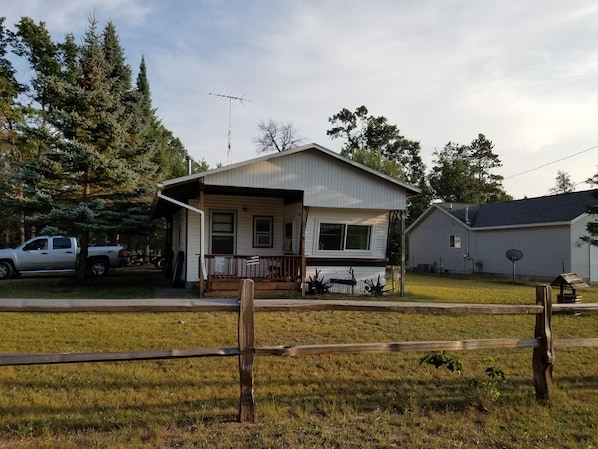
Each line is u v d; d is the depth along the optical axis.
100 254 17.95
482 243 24.81
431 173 48.84
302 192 13.11
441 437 3.51
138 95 21.30
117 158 15.93
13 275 16.95
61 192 14.49
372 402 4.27
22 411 3.82
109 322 7.71
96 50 15.19
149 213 15.99
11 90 26.17
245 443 3.29
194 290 13.08
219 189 12.81
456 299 12.76
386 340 6.80
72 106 14.63
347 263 14.00
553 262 20.62
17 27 26.23
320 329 7.52
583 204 20.19
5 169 24.41
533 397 4.39
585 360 5.80
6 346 5.95
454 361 4.78
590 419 3.90
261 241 14.73
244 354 3.64
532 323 8.30
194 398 4.23
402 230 14.03
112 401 4.12
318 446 3.29
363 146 42.50
